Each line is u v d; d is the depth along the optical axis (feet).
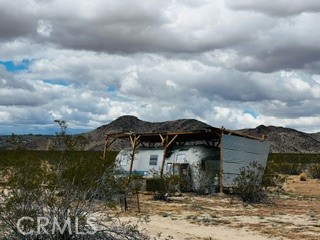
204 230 45.34
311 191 96.73
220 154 86.99
